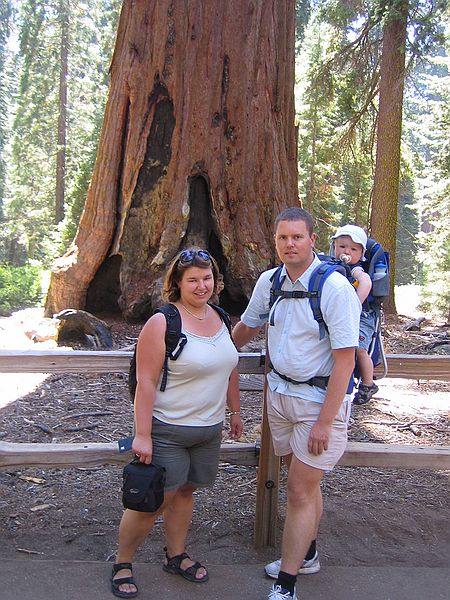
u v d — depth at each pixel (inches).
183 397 113.6
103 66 1238.3
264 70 368.2
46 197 1378.0
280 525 154.9
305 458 114.0
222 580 124.3
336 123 877.8
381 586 124.9
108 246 372.2
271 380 121.9
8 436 203.8
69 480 178.1
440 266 724.0
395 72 574.9
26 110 1237.1
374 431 230.2
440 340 410.9
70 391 254.7
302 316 113.3
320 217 955.3
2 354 139.2
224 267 374.9
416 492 182.2
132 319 363.6
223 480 181.3
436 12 573.6
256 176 370.6
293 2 383.9
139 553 140.6
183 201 359.6
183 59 357.4
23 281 678.5
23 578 120.6
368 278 130.3
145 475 109.7
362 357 130.0
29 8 1181.1
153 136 361.7
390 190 577.3
